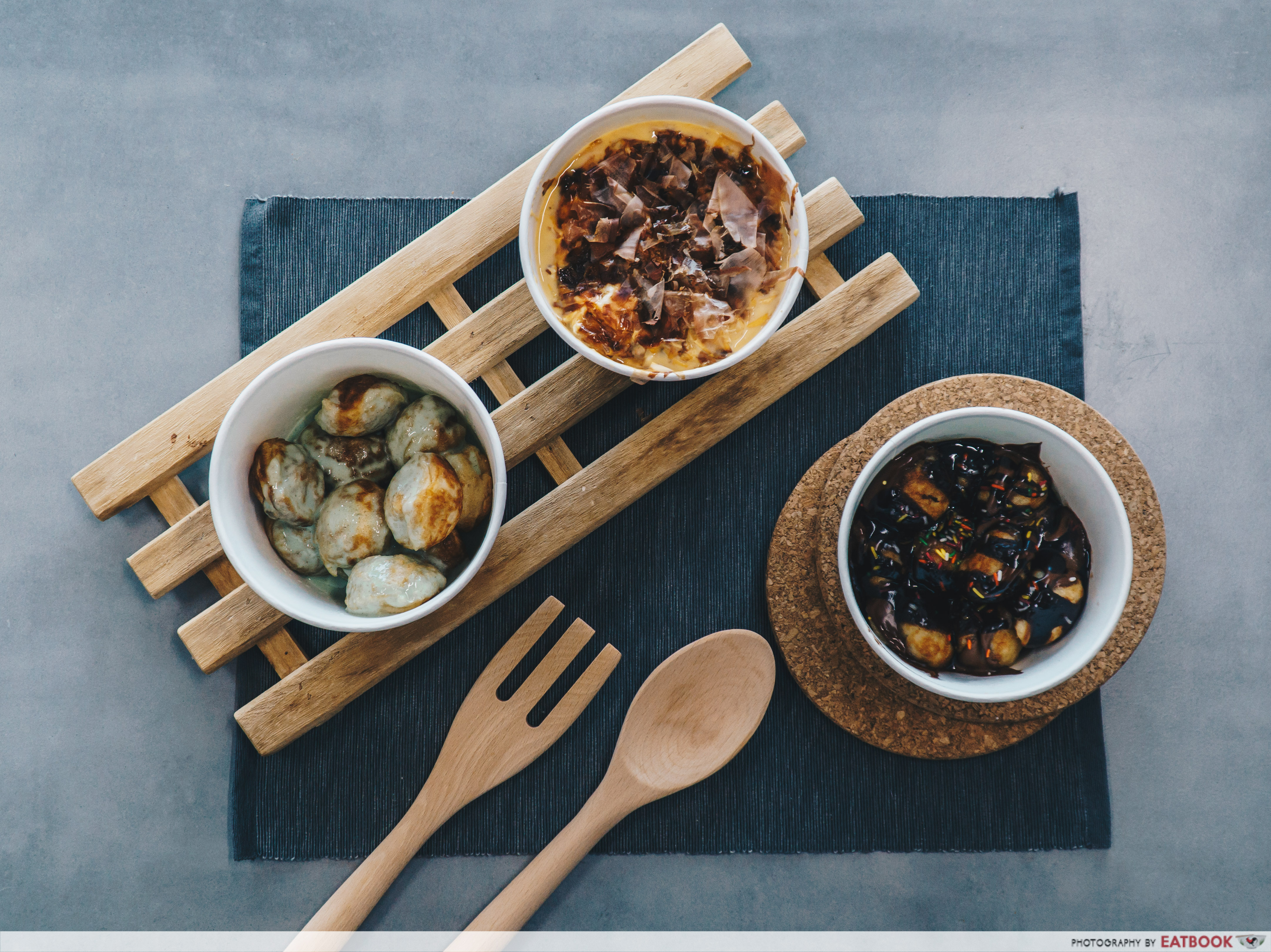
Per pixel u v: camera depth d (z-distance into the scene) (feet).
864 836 1.81
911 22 1.92
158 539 1.71
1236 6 1.92
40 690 1.84
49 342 1.87
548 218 1.59
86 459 1.86
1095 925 1.84
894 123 1.91
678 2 1.91
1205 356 1.89
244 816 1.78
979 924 1.84
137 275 1.88
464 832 1.79
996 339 1.85
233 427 1.43
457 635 1.80
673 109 1.57
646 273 1.57
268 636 1.73
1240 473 1.89
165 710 1.84
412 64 1.90
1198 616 1.88
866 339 1.83
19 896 1.82
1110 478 1.64
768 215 1.59
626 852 1.81
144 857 1.82
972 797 1.82
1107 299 1.90
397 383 1.55
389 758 1.79
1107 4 1.92
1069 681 1.66
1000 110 1.91
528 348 1.79
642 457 1.72
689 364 1.57
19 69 1.90
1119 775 1.86
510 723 1.74
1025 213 1.86
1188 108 1.92
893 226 1.85
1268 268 1.90
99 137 1.89
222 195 1.89
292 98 1.90
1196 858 1.85
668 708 1.76
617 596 1.81
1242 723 1.87
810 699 1.75
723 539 1.82
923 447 1.59
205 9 1.90
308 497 1.52
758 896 1.84
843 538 1.53
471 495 1.54
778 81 1.91
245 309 1.82
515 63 1.91
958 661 1.56
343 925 1.70
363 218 1.83
